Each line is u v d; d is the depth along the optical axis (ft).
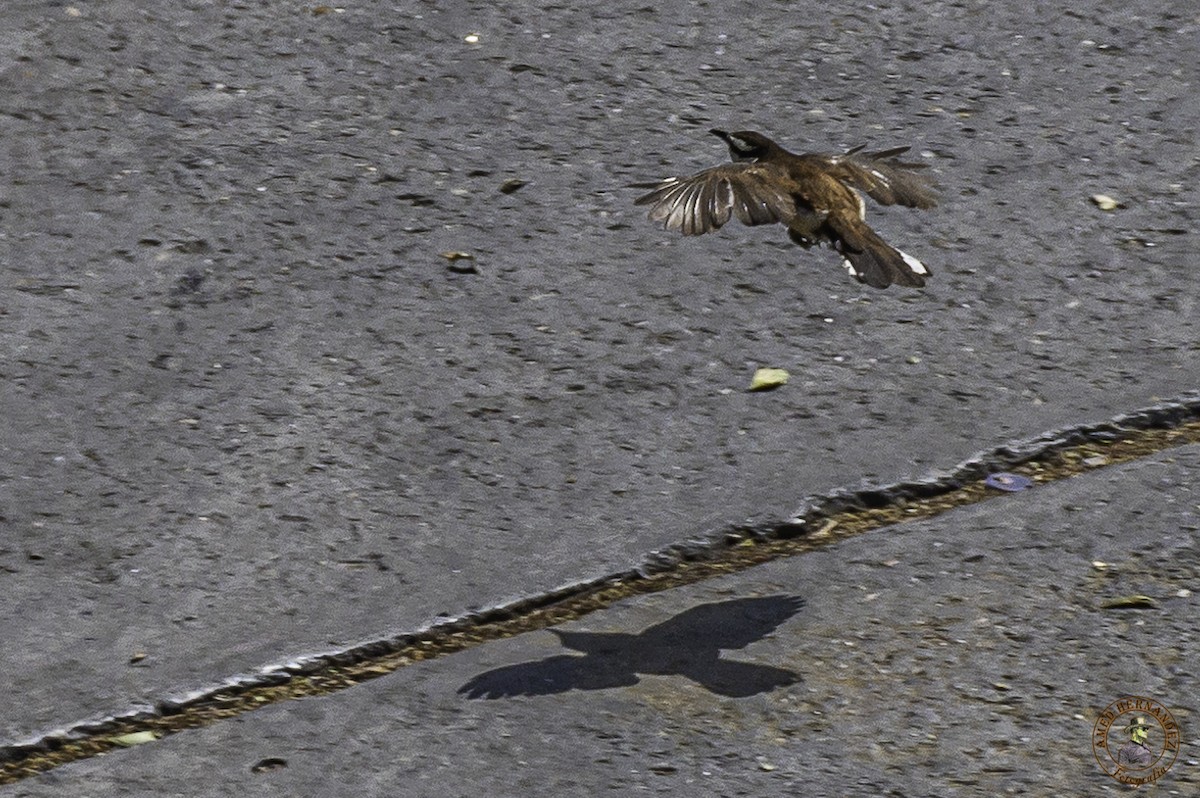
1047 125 43.42
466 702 26.94
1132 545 30.37
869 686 27.20
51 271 37.68
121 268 37.86
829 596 29.32
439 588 29.40
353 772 25.46
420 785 25.18
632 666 27.73
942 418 33.76
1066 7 48.62
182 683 27.22
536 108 43.73
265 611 28.81
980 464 32.53
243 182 40.68
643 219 39.83
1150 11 48.47
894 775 25.31
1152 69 45.91
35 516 30.91
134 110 43.09
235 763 25.67
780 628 28.55
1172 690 26.96
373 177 41.01
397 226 39.42
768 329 36.37
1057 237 39.37
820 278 38.06
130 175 40.78
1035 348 35.91
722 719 26.55
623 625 28.73
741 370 35.17
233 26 46.55
